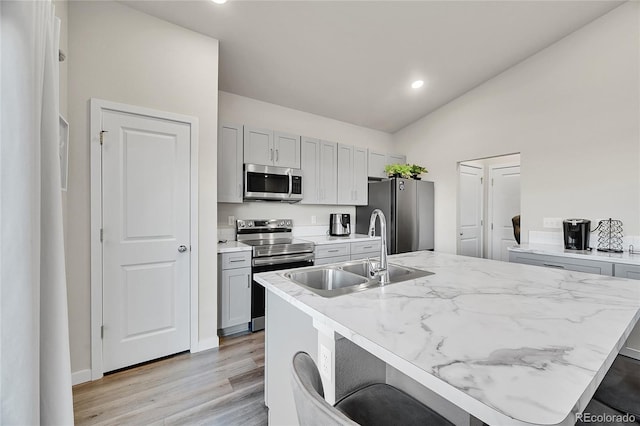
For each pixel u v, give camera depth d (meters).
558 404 0.51
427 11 2.35
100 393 1.77
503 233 4.43
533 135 3.11
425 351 0.70
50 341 0.97
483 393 0.54
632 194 2.49
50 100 0.99
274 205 3.55
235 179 2.95
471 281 1.38
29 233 0.80
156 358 2.15
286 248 2.94
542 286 1.29
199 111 2.33
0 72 0.76
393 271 1.73
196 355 2.25
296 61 2.80
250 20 2.23
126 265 2.04
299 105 3.66
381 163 4.25
